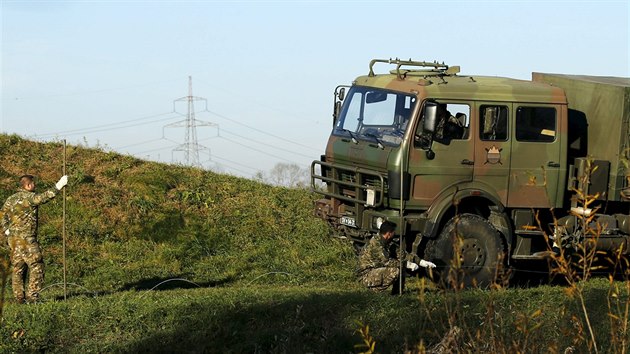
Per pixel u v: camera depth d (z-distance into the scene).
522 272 27.28
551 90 24.73
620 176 24.89
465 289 22.59
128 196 33.28
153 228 30.98
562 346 17.38
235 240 30.97
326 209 26.22
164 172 36.00
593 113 25.66
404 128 23.59
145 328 20.30
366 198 24.52
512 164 24.36
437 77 24.84
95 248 29.20
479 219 23.75
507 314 19.59
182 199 33.69
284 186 37.50
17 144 37.12
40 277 22.34
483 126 24.09
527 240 24.75
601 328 19.31
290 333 19.39
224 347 19.17
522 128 24.44
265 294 22.30
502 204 24.27
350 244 30.52
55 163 35.81
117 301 21.64
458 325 18.88
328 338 19.22
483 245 23.73
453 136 23.83
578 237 23.66
